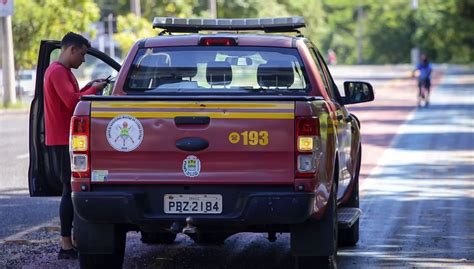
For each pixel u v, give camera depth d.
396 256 19.33
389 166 36.44
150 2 106.81
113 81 19.41
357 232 20.39
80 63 18.41
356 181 20.75
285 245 20.61
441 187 30.48
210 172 15.09
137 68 17.73
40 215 24.50
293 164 14.98
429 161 38.06
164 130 15.09
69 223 18.58
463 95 90.56
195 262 18.77
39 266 18.12
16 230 22.28
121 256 16.45
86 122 15.17
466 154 40.62
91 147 15.18
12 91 71.44
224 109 15.03
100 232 15.70
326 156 15.70
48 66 18.50
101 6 127.69
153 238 20.64
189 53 17.78
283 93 17.53
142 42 17.92
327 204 15.88
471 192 29.30
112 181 15.18
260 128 14.98
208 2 119.88
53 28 78.50
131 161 15.18
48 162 18.42
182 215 15.18
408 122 58.78
